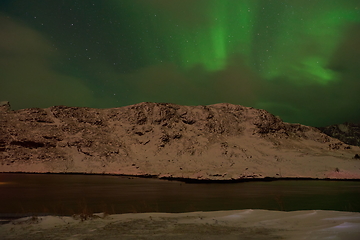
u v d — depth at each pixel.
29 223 10.34
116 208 15.98
